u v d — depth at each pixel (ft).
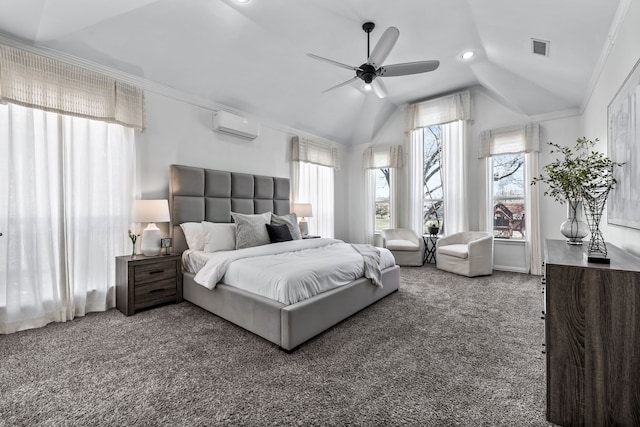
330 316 7.63
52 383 5.32
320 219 18.43
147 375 5.61
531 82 12.59
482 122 15.74
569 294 4.42
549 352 4.51
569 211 7.07
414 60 12.61
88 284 8.99
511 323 8.25
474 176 15.96
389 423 4.42
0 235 7.41
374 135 19.53
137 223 10.10
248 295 7.41
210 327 7.89
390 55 12.14
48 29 7.68
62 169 8.34
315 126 17.28
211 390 5.17
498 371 5.82
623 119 6.08
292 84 13.56
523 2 7.76
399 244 16.31
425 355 6.45
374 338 7.30
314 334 7.11
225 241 10.84
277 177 15.52
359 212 20.42
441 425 4.38
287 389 5.22
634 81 5.41
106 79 9.21
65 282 8.35
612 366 4.20
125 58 9.39
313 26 10.12
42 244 8.05
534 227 14.06
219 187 12.34
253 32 10.24
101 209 9.22
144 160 10.42
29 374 5.61
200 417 4.52
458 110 15.72
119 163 9.66
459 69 13.71
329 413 4.63
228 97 12.68
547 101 13.21
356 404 4.84
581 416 4.33
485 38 10.69
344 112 17.34
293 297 6.88
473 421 4.46
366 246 11.30
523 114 14.56
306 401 4.91
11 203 7.50
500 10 8.56
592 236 5.49
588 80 10.30
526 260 14.47
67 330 7.65
